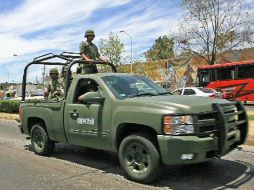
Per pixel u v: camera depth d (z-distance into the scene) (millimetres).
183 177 5207
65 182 5195
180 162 4539
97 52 7438
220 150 4664
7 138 9812
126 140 5051
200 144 4484
